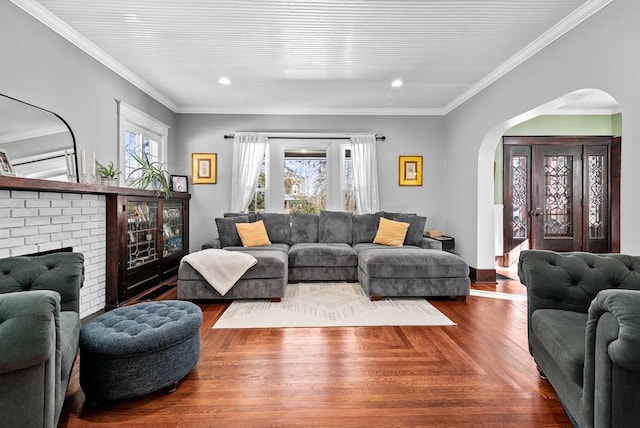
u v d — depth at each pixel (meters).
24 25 2.30
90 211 2.79
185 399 1.65
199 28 2.71
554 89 2.75
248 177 4.86
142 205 3.54
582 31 2.45
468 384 1.79
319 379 1.84
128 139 3.76
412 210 5.09
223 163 4.96
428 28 2.71
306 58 3.27
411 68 3.51
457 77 3.76
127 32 2.76
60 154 2.57
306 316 2.86
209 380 1.83
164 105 4.51
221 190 4.96
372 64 3.40
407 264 3.31
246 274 3.23
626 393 1.06
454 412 1.55
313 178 5.12
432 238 4.53
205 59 3.29
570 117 5.05
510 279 4.31
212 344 2.30
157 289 3.64
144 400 1.64
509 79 3.37
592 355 1.20
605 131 5.04
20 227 2.13
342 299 3.36
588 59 2.39
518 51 3.11
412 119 5.06
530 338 1.87
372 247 4.10
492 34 2.80
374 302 3.27
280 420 1.49
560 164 5.10
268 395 1.68
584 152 5.05
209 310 3.03
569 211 5.10
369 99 4.55
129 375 1.58
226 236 4.24
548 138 5.05
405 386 1.77
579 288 1.74
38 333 1.08
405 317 2.85
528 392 1.72
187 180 4.86
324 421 1.49
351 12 2.48
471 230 4.20
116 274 3.01
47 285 1.77
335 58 3.27
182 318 1.82
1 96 2.11
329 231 4.61
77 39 2.78
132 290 3.28
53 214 2.40
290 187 5.10
